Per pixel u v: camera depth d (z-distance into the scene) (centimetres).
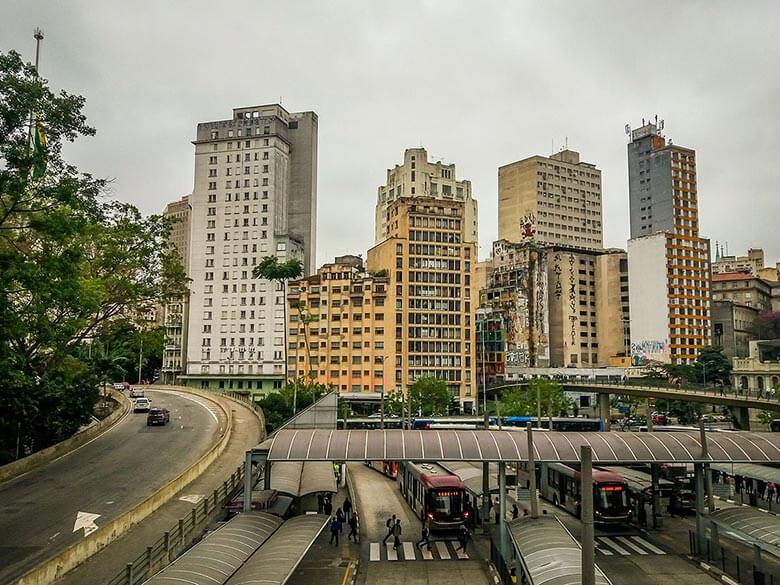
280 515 3969
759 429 12300
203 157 16550
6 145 3428
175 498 4525
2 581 2977
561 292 19500
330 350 14988
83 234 4262
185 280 6350
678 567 3841
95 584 3008
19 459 5244
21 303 4556
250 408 9681
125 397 10462
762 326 19175
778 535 3303
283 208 16700
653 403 15212
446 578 3700
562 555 2948
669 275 18412
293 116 18225
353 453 3950
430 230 15212
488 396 15812
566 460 4022
